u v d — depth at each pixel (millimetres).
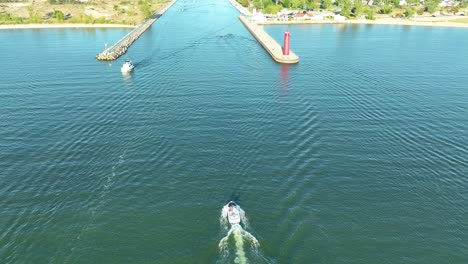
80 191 57656
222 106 88562
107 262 44969
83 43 163125
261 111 85625
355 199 55344
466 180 60562
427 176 61438
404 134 75812
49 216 52531
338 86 104812
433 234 49125
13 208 54156
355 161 65188
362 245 47031
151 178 60531
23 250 46875
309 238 47938
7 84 107500
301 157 66188
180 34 179500
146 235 48969
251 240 47531
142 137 73562
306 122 80125
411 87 105312
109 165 64250
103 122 80750
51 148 70250
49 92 100625
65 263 44938
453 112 87750
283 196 55812
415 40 172625
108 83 107438
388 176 61125
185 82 106875
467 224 50969
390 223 50844
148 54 140750
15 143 72438
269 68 122625
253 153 67375
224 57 136375
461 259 45375
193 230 49656
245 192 56812
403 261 44812
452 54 145250
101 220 51625
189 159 65625
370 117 83688
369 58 138250
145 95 96812
